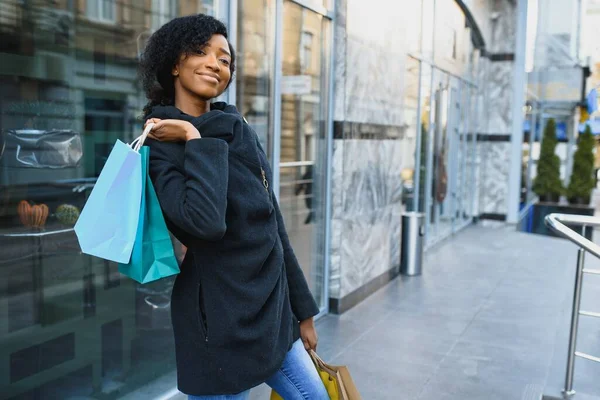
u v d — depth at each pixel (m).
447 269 7.82
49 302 2.82
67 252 2.88
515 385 4.03
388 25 6.30
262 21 4.28
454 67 10.33
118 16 3.08
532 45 14.34
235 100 4.02
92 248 1.49
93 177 2.97
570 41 17.53
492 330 5.24
